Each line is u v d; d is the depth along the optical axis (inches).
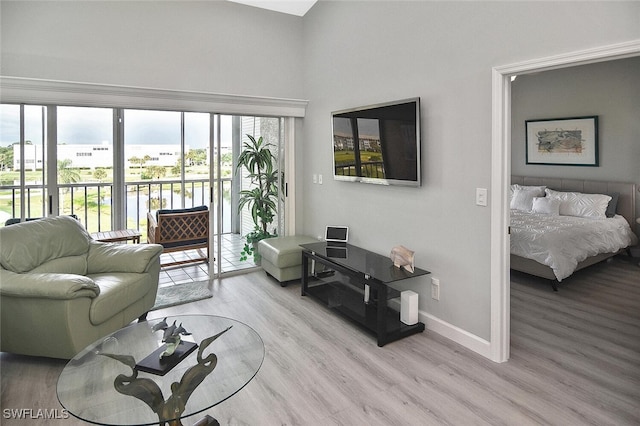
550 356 105.8
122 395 64.1
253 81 173.8
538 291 158.2
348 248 150.3
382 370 99.2
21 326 97.7
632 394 88.2
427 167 120.1
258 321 129.6
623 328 123.5
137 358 75.8
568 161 222.8
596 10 79.1
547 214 207.3
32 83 129.4
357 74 148.5
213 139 169.5
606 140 207.8
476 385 92.2
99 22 141.7
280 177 189.3
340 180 157.4
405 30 125.3
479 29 102.1
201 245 170.7
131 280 115.6
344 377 96.0
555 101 226.4
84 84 135.8
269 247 164.9
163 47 153.6
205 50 162.2
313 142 180.9
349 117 147.3
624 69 199.3
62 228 120.3
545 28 87.7
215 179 172.2
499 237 100.3
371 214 145.9
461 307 112.3
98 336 103.7
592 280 171.2
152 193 176.1
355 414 82.0
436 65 115.0
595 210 197.9
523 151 244.2
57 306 94.7
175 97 155.1
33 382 93.5
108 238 153.9
